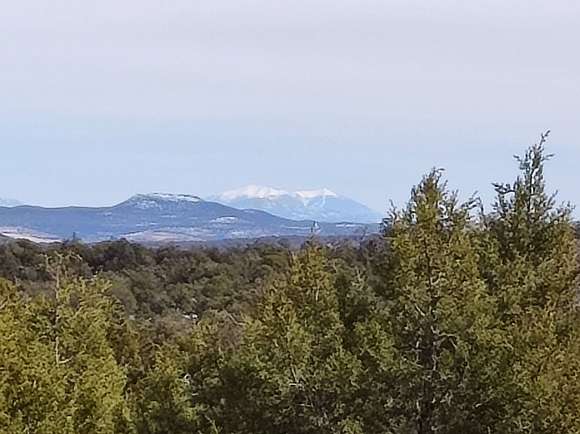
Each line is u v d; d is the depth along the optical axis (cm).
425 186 1577
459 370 1409
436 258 1480
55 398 1831
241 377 1650
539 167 1767
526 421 1387
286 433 1540
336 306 1669
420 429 1438
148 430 1925
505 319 1542
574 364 1534
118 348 3170
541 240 1753
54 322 2245
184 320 5056
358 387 1466
